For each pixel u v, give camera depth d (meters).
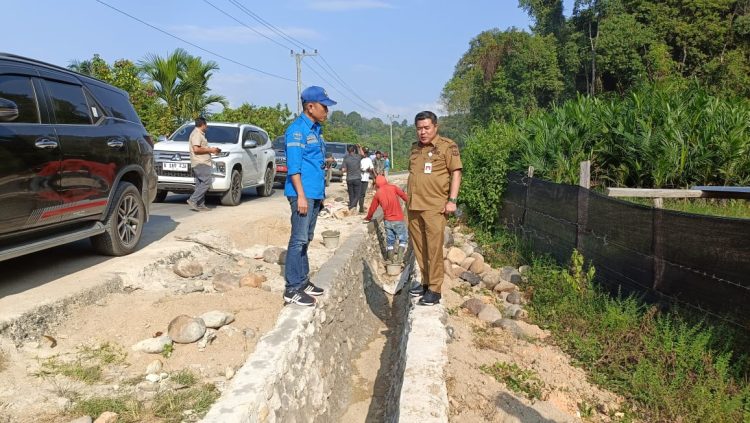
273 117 32.56
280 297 6.21
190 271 6.36
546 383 4.48
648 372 4.40
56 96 5.48
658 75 32.56
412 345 4.71
